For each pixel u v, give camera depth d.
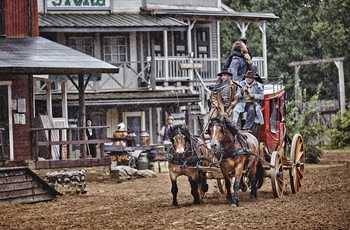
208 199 24.48
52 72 32.16
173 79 44.38
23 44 34.84
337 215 19.56
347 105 59.81
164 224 19.25
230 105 23.59
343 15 66.19
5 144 33.03
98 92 42.69
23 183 25.56
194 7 48.69
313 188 27.39
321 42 65.94
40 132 34.38
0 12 35.53
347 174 32.69
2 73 31.33
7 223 20.56
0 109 33.19
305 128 42.84
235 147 22.28
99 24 42.31
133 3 45.59
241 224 18.70
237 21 48.62
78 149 41.28
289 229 17.73
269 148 25.02
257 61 49.31
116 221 20.19
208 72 48.47
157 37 46.44
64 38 43.41
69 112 41.53
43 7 43.50
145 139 39.75
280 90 26.48
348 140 55.19
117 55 44.72
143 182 32.50
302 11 66.69
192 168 22.62
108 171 33.31
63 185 27.55
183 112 44.41
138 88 44.00
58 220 20.92
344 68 66.50
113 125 43.44
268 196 25.08
